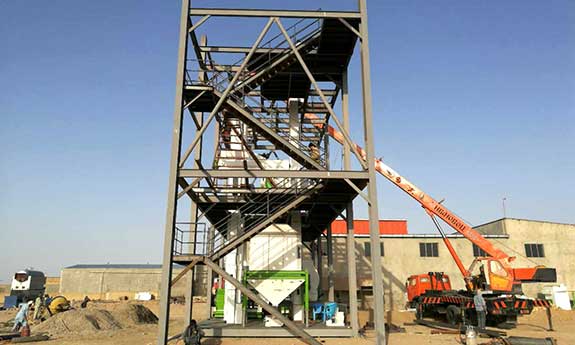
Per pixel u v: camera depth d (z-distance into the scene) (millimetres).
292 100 23281
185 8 16766
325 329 17812
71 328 23250
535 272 25250
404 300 39031
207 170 15633
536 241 40375
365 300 38312
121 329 25234
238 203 20641
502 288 25469
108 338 21000
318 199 19625
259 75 17641
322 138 24234
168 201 15117
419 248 40406
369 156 16469
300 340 17203
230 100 16984
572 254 39938
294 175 16047
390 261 39969
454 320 25391
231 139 22844
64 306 31016
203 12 16859
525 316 31172
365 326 23797
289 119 23016
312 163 17359
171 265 14719
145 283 68062
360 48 17516
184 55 16375
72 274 67312
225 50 20344
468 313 24875
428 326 25281
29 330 21125
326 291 38281
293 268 20969
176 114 15828
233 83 16484
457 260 27984
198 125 19906
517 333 21828
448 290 29406
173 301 57688
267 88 22453
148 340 20031
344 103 20266
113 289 67125
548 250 40125
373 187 16172
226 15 16875
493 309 23359
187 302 18516
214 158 21125
